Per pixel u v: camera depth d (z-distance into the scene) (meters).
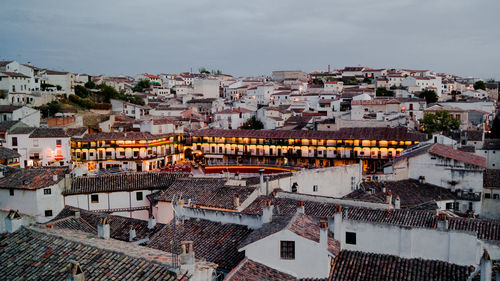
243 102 180.62
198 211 39.31
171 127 131.00
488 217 61.47
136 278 22.08
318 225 32.00
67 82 166.88
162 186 59.88
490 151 89.25
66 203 56.59
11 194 55.47
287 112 149.25
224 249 33.75
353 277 29.02
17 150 103.56
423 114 123.94
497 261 29.48
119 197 59.00
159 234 37.91
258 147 115.75
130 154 116.88
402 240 30.28
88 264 23.83
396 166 62.28
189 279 21.72
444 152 60.25
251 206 43.75
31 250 26.25
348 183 66.25
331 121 122.94
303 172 59.44
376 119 121.88
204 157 121.50
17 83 139.75
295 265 28.88
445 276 27.92
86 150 113.69
